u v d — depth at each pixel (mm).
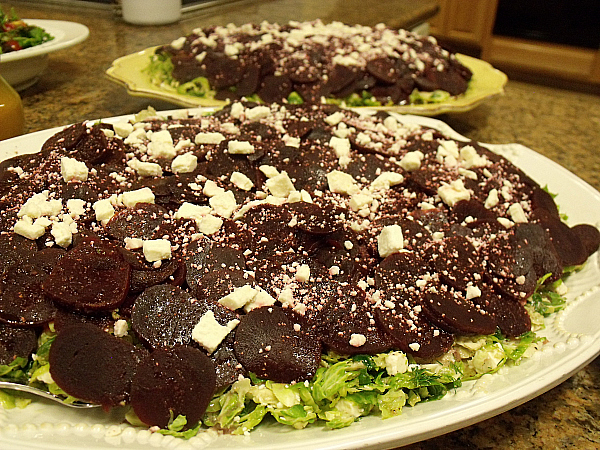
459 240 404
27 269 338
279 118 530
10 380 314
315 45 771
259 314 332
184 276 349
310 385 321
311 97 718
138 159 449
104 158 437
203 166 446
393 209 433
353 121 539
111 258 338
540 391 325
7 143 500
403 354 339
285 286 353
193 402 300
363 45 784
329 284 361
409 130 553
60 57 869
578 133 789
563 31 1353
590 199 531
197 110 596
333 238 390
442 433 302
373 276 378
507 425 351
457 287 376
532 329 393
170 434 294
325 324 341
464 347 363
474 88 812
